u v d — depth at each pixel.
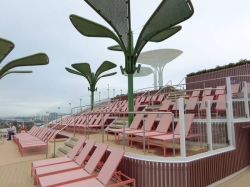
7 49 10.12
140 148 5.65
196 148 5.14
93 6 6.83
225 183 5.00
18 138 11.41
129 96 8.17
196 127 5.58
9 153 9.05
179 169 4.07
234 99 6.30
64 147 8.35
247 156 6.21
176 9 6.51
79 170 4.75
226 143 5.69
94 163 4.64
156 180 4.14
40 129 13.34
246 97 6.59
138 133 5.73
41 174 4.34
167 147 5.65
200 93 10.48
